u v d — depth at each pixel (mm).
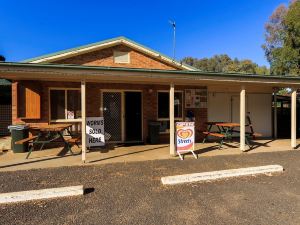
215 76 7555
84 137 6672
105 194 4383
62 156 7453
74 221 3391
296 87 9102
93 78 7008
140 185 4855
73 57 10016
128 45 10656
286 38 20422
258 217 3518
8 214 3602
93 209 3770
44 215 3568
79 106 9523
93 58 10273
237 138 11391
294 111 9023
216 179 5262
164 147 9055
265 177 5410
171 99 7508
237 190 4598
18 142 7027
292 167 6258
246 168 5703
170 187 4750
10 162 6688
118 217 3512
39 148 8781
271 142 10398
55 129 7430
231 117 11523
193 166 6320
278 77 8281
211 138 11172
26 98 8773
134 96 10320
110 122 10000
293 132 8953
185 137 7316
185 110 10664
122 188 4688
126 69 6547
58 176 5445
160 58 11062
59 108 9336
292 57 19609
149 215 3578
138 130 10383
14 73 6074
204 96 10945
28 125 8406
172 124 7500
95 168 6109
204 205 3926
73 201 4074
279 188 4707
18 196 4059
